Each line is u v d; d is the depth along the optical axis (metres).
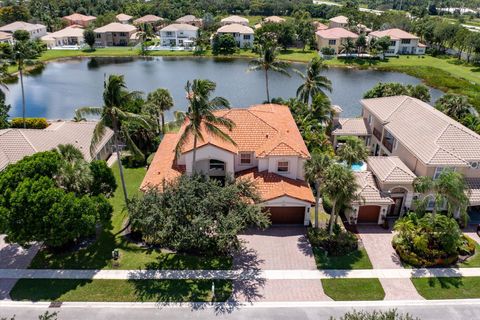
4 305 28.83
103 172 36.53
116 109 33.72
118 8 186.88
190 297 29.66
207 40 131.38
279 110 51.00
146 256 34.22
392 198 39.44
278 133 42.06
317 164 34.59
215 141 39.62
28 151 43.25
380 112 50.47
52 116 73.12
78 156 36.28
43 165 32.38
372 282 31.33
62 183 33.59
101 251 34.88
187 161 39.94
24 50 62.59
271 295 29.92
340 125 54.78
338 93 87.81
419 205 35.25
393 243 35.41
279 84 94.44
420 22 147.88
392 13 173.25
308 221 38.50
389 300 29.56
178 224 31.03
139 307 28.69
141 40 135.50
